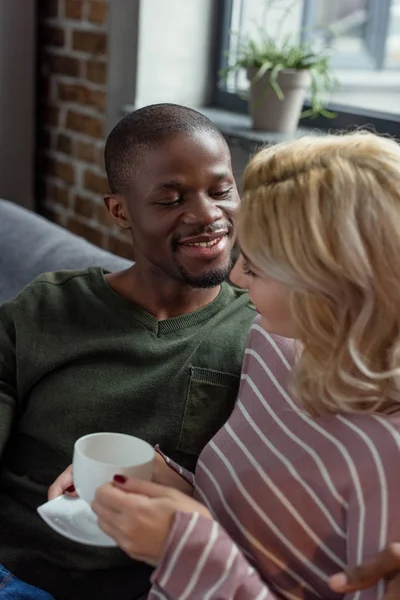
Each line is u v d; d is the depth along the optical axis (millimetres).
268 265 947
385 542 892
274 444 1077
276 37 2439
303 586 1032
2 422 1361
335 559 1001
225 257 1284
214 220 1254
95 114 2566
